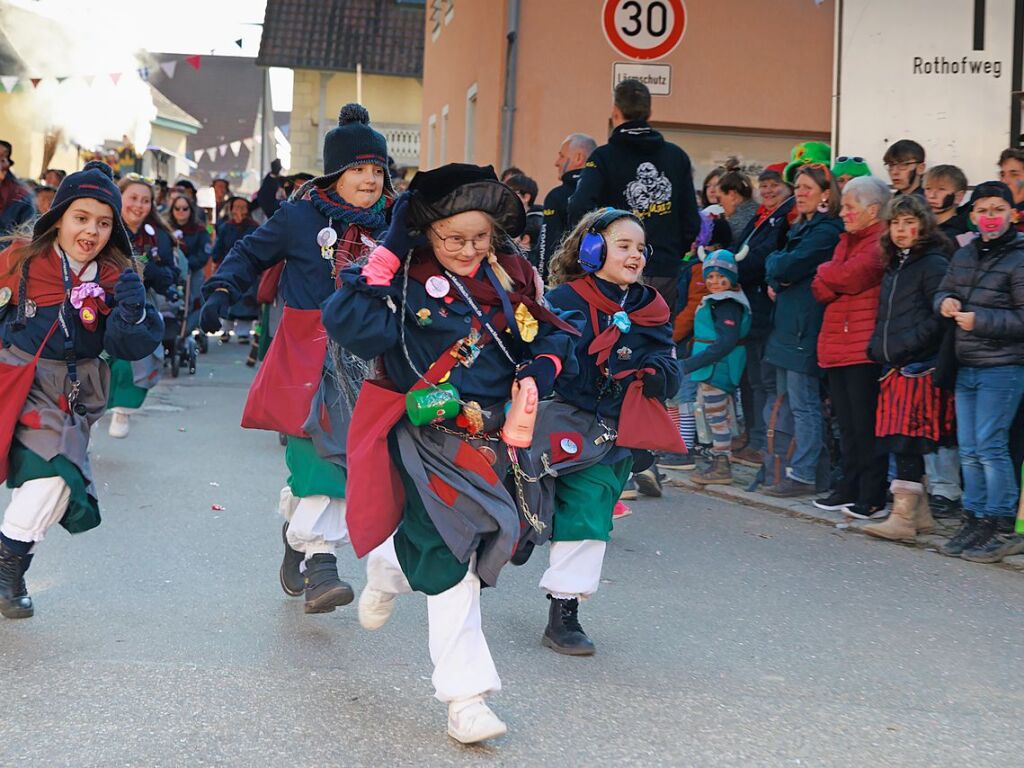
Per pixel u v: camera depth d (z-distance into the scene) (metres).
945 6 8.70
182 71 61.12
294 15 42.00
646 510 7.82
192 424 11.03
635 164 7.99
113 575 5.93
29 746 3.84
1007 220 6.48
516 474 4.03
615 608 5.62
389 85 42.09
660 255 8.12
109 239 5.28
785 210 8.75
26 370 5.04
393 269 3.80
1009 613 5.71
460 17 20.11
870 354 7.08
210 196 42.16
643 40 11.02
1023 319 6.39
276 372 5.05
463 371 3.94
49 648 4.80
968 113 8.73
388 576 4.35
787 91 14.52
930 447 6.90
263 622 5.20
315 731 4.01
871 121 8.87
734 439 9.64
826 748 4.04
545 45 14.76
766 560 6.58
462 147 19.55
